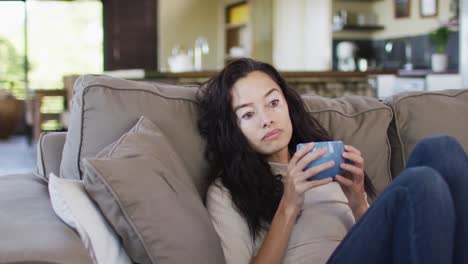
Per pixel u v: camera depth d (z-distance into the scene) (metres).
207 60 10.55
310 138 1.76
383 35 8.42
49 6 10.38
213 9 10.49
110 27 9.82
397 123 1.98
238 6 10.39
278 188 1.58
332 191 1.61
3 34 10.28
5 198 1.45
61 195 1.27
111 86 1.65
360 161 1.46
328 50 8.56
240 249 1.49
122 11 9.83
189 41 10.34
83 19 10.46
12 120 9.48
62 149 1.79
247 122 1.58
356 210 1.58
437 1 7.52
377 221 1.26
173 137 1.63
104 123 1.61
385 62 8.35
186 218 1.31
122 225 1.25
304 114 1.76
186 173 1.50
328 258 1.45
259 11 9.84
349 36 8.52
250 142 1.59
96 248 1.24
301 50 9.27
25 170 6.31
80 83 1.67
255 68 1.63
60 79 10.48
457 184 1.29
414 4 7.86
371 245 1.26
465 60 6.03
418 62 7.82
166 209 1.28
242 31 10.27
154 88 1.71
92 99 1.62
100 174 1.24
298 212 1.47
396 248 1.23
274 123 1.58
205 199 1.61
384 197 1.25
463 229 1.26
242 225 1.52
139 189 1.27
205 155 1.64
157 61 10.07
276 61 9.73
